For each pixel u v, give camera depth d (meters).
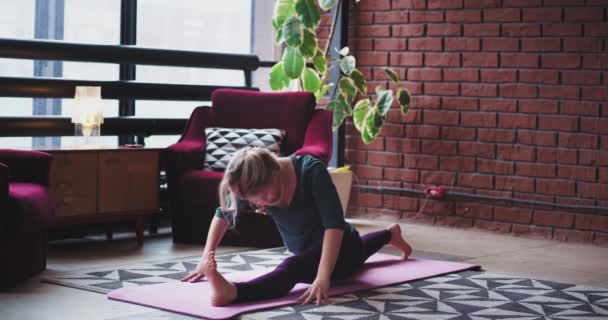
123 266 4.38
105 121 5.64
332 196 3.54
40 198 4.09
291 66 6.06
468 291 3.92
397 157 6.56
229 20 6.75
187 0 6.44
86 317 3.33
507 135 6.10
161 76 6.27
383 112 6.20
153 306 3.47
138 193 5.14
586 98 5.80
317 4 6.83
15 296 3.69
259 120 5.61
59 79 5.39
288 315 3.36
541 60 5.95
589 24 5.76
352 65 6.15
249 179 3.33
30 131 5.29
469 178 6.26
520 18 6.00
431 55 6.38
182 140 5.57
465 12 6.22
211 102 6.03
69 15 5.77
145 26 6.19
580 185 5.84
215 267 3.44
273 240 5.15
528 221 6.03
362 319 3.33
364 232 6.03
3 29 5.46
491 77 6.14
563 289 4.05
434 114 6.38
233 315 3.31
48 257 4.71
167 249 5.05
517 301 3.75
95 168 4.94
